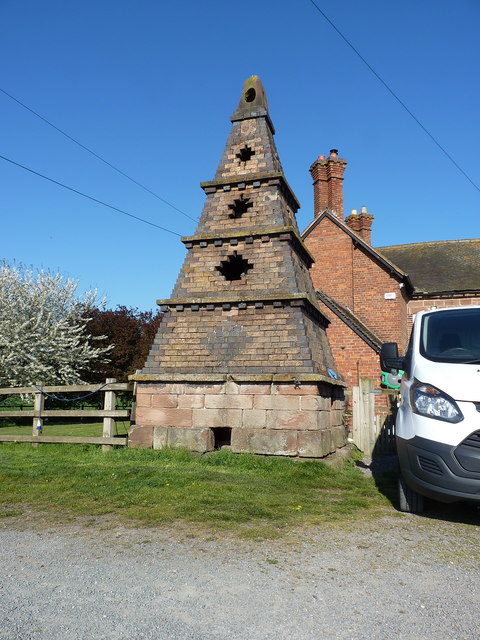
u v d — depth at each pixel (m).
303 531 4.34
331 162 21.77
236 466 7.38
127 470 6.73
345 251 20.12
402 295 19.81
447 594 3.04
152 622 2.58
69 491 5.65
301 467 7.23
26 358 23.41
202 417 8.33
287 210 10.12
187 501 5.19
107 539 4.01
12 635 2.41
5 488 5.75
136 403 8.75
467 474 4.50
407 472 4.96
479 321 5.88
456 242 24.81
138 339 28.38
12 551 3.71
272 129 10.88
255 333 8.55
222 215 9.77
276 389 8.02
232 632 2.49
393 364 6.26
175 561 3.52
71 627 2.51
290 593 3.00
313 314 9.55
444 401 4.84
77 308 27.17
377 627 2.58
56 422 20.84
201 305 8.99
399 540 4.16
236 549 3.80
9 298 24.66
